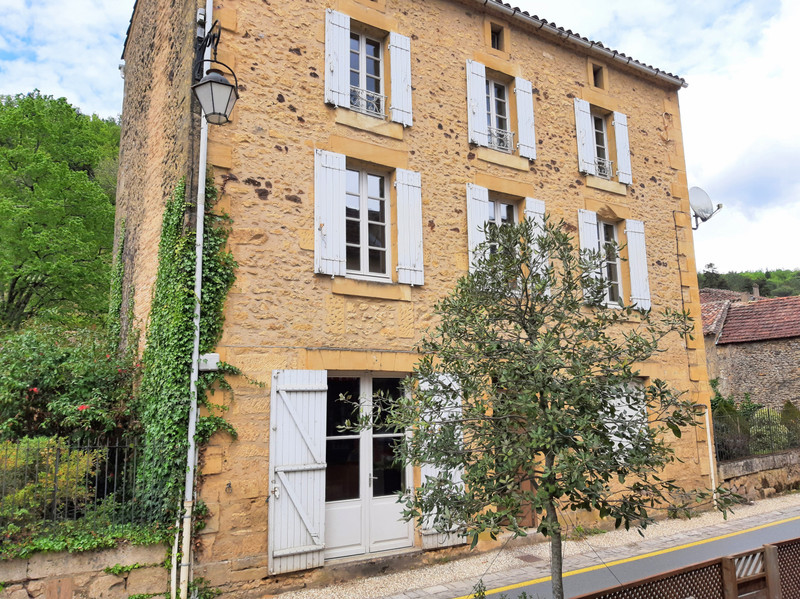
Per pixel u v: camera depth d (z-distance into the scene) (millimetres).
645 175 11227
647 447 3840
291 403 6820
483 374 4164
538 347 3744
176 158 7316
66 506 5871
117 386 7793
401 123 8281
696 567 4535
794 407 15648
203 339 6465
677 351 10883
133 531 5918
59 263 12562
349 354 7324
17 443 5984
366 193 8133
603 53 10828
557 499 3900
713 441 11047
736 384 18281
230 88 5996
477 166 9016
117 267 10406
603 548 8250
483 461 3900
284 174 7277
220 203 6809
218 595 6105
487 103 9680
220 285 6656
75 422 7004
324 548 6855
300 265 7207
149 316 7559
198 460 6254
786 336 17188
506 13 9648
